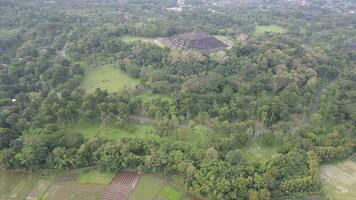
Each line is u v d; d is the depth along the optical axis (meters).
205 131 158.50
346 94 197.88
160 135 159.25
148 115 176.12
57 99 170.50
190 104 174.38
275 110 173.50
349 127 169.12
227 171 132.00
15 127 153.75
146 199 130.00
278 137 160.38
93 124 170.12
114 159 139.88
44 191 132.38
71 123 168.38
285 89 195.75
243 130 161.50
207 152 140.38
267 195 124.44
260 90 197.38
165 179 139.50
